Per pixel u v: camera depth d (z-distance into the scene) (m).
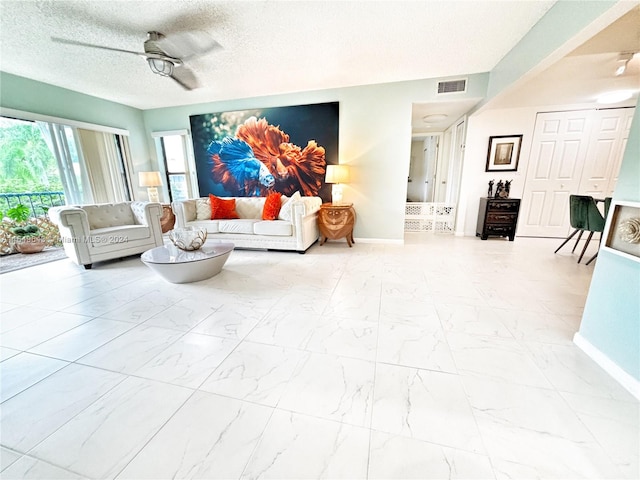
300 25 2.36
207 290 2.52
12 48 2.69
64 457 1.01
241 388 1.33
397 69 3.34
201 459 0.99
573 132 4.23
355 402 1.23
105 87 3.83
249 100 4.35
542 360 1.50
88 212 3.53
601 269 1.45
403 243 4.27
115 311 2.14
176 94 4.16
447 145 5.75
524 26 2.39
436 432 1.08
